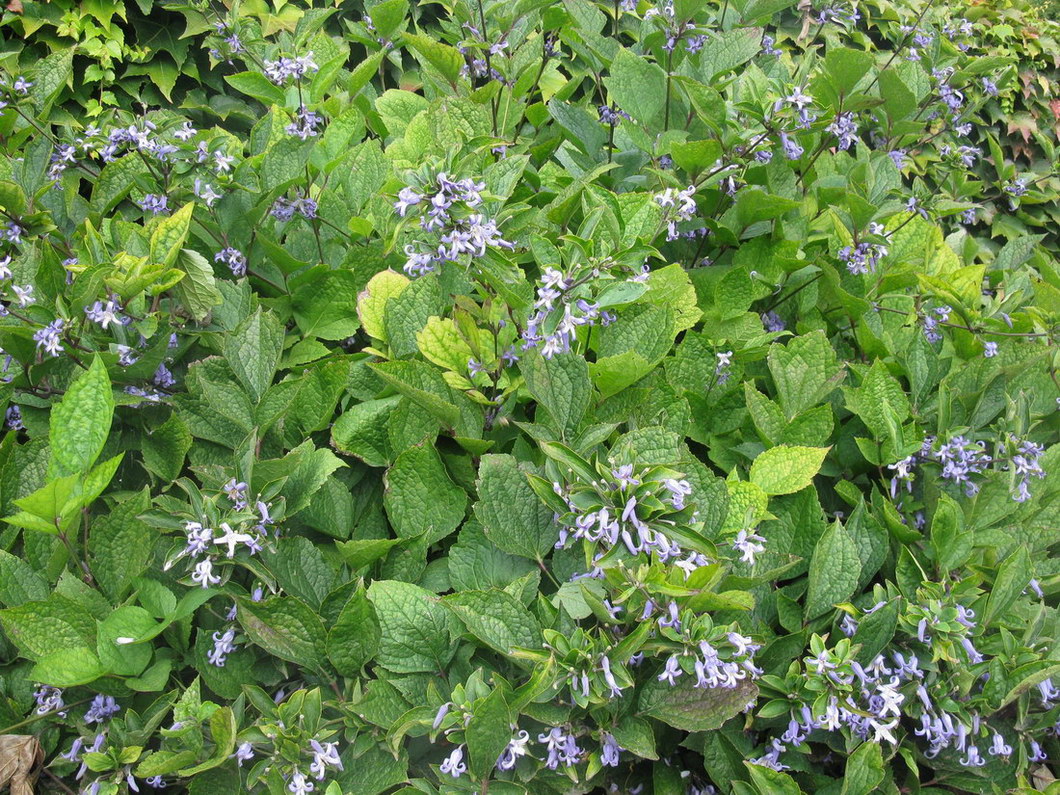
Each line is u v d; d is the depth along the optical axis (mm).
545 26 1337
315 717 725
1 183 904
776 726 824
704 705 737
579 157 1211
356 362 922
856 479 1020
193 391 873
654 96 1188
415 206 807
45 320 838
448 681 782
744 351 999
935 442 958
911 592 865
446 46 1141
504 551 820
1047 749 915
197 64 2412
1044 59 3057
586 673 713
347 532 856
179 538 758
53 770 776
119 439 896
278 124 1149
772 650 824
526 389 901
